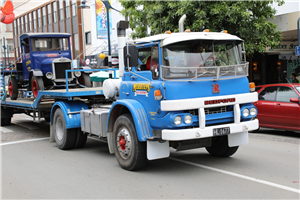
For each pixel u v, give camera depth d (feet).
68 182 18.31
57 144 27.84
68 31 103.09
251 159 22.24
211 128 17.66
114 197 15.64
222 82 18.40
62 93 26.03
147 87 18.61
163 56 17.62
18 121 49.65
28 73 39.17
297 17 42.65
